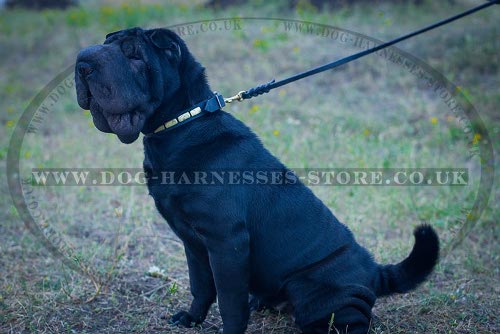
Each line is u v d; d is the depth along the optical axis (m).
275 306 3.82
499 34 9.77
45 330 3.92
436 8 11.22
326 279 3.53
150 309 4.21
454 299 4.31
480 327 3.99
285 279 3.59
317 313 3.54
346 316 3.50
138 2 12.95
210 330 3.95
